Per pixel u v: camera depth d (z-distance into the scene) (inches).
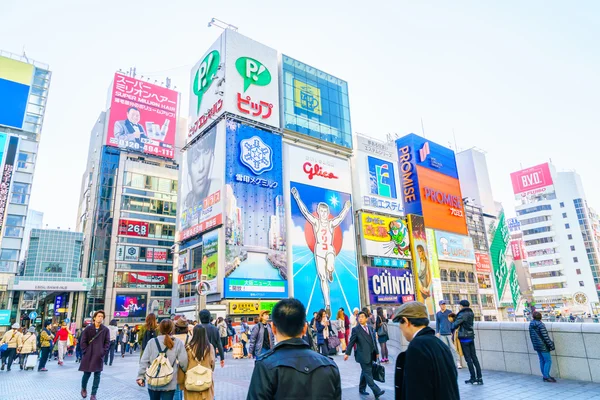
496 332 466.6
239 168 1694.1
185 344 274.1
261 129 1871.3
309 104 2112.5
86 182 2578.7
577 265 3750.0
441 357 126.6
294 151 1932.8
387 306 2044.8
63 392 428.5
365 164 2283.5
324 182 2000.5
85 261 2206.0
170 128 2583.7
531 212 4047.7
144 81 2564.0
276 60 2057.1
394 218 2297.0
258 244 1640.0
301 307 120.5
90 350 366.3
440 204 2637.8
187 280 1760.6
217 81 1859.0
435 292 2324.1
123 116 2438.5
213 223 1636.3
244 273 1561.3
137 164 2442.2
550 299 3764.8
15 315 1972.2
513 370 443.2
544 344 385.1
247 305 1515.7
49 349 657.0
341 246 1942.7
